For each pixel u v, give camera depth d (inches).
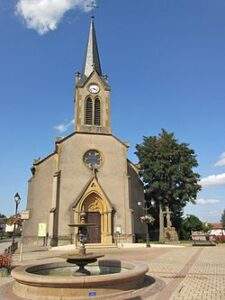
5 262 592.7
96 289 370.3
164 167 1855.3
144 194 1822.1
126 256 902.4
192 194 1868.8
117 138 1609.3
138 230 1590.8
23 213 821.2
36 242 1412.4
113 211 1475.1
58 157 1505.9
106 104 1678.2
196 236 1582.2
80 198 1435.8
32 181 1499.8
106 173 1537.9
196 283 463.5
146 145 1941.4
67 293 365.4
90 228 1427.2
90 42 1860.2
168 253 973.8
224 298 369.1
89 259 482.0
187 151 1910.7
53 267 538.3
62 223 1408.7
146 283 449.7
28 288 386.0
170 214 1878.7
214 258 800.3
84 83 1689.2
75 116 1627.7
